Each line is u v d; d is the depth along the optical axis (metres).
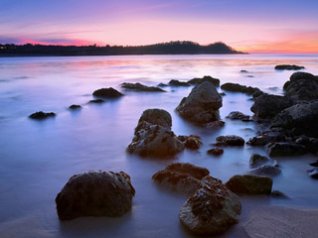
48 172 3.50
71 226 2.30
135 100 8.55
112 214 2.39
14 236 2.21
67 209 2.38
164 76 16.42
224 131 5.15
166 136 3.96
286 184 3.09
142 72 19.20
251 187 2.77
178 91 10.34
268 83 13.13
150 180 3.15
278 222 2.33
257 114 5.95
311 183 3.13
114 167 3.61
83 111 7.02
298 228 2.24
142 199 2.72
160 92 10.03
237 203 2.46
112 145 4.46
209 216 2.21
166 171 3.05
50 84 12.59
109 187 2.44
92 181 2.43
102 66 25.56
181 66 25.69
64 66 25.25
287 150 3.82
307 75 8.98
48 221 2.39
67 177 3.36
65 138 4.86
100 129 5.40
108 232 2.23
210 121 5.80
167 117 4.97
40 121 6.04
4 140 4.79
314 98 7.63
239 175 2.83
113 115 6.59
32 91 10.55
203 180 2.67
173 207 2.58
